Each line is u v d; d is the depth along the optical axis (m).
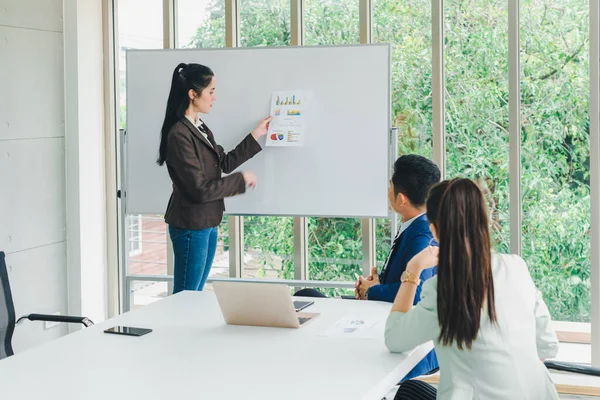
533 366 2.28
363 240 5.24
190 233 4.75
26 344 5.11
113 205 5.80
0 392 2.27
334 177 4.77
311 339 2.83
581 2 4.75
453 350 2.28
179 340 2.85
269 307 2.97
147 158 5.03
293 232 5.39
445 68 5.07
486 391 2.22
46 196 5.27
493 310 2.23
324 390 2.26
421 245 3.28
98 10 5.66
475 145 5.03
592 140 4.71
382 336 2.86
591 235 4.74
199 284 4.84
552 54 4.83
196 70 4.79
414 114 5.15
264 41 5.46
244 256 5.56
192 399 2.19
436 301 2.35
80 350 2.73
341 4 5.26
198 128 4.84
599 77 4.68
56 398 2.21
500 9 4.91
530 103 4.90
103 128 5.77
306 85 4.79
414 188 3.29
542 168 4.91
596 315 4.76
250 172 4.87
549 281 4.95
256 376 2.39
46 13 5.21
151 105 5.01
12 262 4.96
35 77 5.12
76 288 5.52
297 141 4.80
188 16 5.64
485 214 2.25
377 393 2.30
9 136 4.90
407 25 5.13
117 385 2.32
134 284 5.80
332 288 5.38
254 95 4.86
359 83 4.70
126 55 5.03
